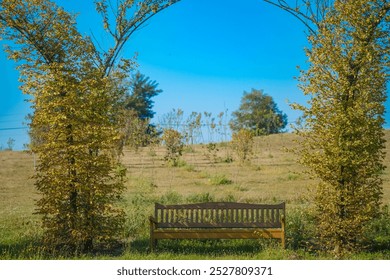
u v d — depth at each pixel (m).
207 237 9.82
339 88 9.59
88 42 10.89
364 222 9.63
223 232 9.84
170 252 9.69
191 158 32.88
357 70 9.66
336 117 9.33
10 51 10.39
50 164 9.84
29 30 10.41
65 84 9.70
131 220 12.12
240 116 78.12
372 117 9.56
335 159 9.40
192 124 36.62
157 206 10.16
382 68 9.58
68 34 10.40
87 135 9.88
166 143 29.89
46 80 9.99
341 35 9.80
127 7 12.66
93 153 10.35
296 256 8.91
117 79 12.41
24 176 25.59
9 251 9.72
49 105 9.70
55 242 9.81
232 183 21.72
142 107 73.56
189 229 10.52
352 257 8.99
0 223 12.78
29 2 10.58
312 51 9.82
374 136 9.56
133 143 35.28
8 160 32.09
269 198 16.61
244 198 16.52
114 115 11.53
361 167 9.61
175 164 28.95
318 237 10.06
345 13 9.55
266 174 24.69
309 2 11.05
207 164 29.78
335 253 9.49
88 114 9.75
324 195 9.76
